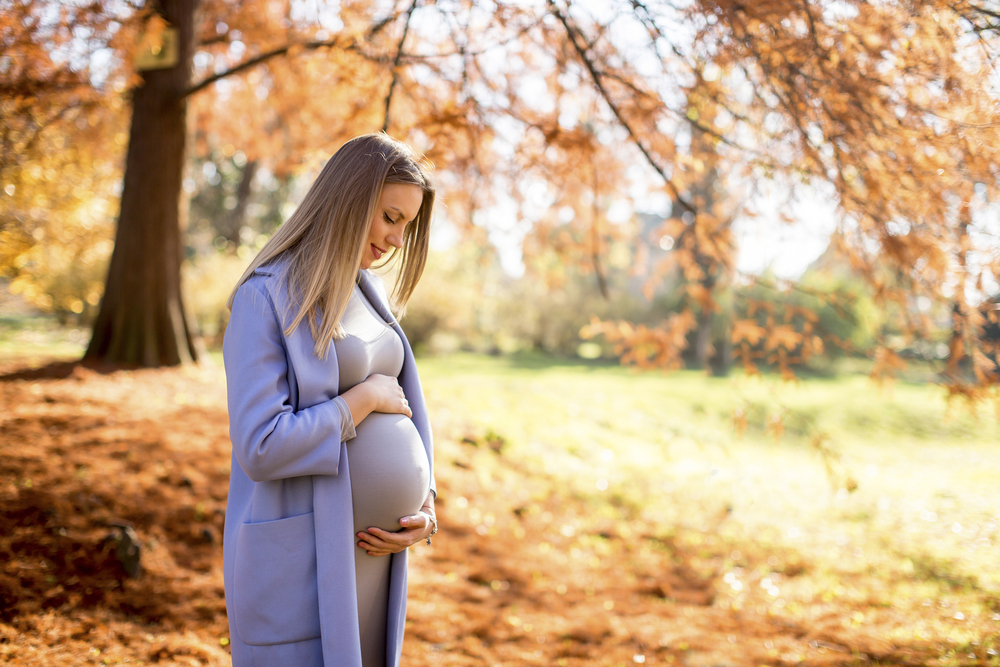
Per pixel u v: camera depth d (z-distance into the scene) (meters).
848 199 3.24
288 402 1.46
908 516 6.45
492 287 22.73
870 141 3.07
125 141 9.34
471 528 5.30
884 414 12.78
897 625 3.73
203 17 8.76
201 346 8.56
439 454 6.73
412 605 3.75
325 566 1.42
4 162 6.57
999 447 10.77
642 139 4.39
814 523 6.41
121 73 5.24
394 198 1.54
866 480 8.29
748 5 3.04
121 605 3.12
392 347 1.70
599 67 4.20
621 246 5.47
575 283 23.08
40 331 14.32
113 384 6.76
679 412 11.58
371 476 1.57
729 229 3.90
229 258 15.59
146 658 2.72
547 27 4.09
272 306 1.45
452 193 5.04
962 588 4.29
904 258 3.14
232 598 1.48
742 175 3.89
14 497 3.58
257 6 8.35
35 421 4.93
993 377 3.10
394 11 4.30
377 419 1.63
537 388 11.29
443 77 4.29
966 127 2.78
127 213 7.99
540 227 5.31
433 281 17.16
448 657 3.18
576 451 8.33
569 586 4.52
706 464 8.88
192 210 24.42
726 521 6.45
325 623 1.40
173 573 3.50
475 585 4.28
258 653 1.44
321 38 4.88
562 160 4.46
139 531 3.73
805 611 4.12
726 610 4.21
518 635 3.57
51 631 2.77
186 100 7.99
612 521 6.20
